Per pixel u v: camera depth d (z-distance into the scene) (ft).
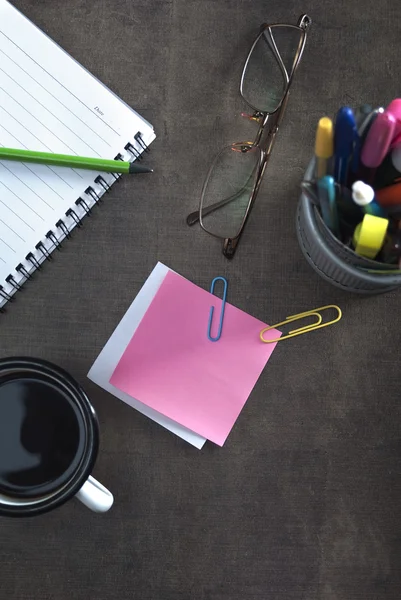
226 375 2.27
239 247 2.28
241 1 2.27
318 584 2.26
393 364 2.26
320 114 2.27
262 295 2.28
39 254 2.26
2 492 2.09
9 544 2.28
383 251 1.87
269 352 2.27
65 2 2.28
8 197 2.24
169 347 2.29
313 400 2.27
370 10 2.25
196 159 2.28
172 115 2.28
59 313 2.30
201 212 2.28
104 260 2.29
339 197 1.81
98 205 2.28
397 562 2.25
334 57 2.26
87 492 2.06
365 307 2.26
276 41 2.25
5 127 2.23
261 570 2.27
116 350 2.30
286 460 2.27
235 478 2.27
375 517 2.26
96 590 2.28
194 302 2.28
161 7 2.27
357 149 1.79
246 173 2.27
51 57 2.22
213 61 2.28
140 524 2.28
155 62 2.28
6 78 2.22
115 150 2.24
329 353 2.27
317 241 1.96
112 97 2.22
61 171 2.24
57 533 2.28
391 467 2.25
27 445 2.12
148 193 2.28
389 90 2.26
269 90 2.28
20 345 2.30
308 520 2.27
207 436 2.26
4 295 2.26
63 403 2.12
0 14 2.21
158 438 2.28
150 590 2.28
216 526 2.27
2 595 2.28
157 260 2.29
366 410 2.26
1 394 2.13
